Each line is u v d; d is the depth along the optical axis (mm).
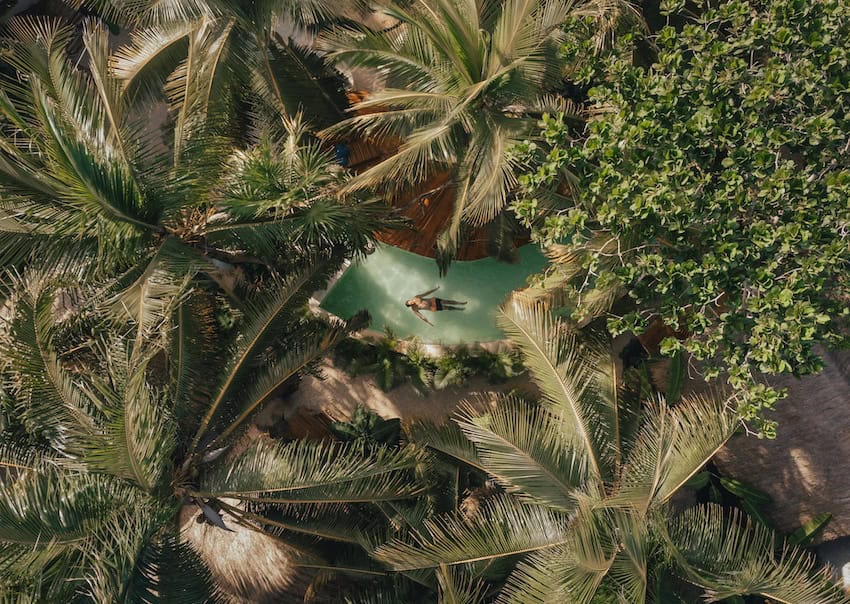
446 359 12695
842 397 11125
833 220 7973
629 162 8539
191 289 9672
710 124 8055
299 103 11703
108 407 8656
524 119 9688
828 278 8188
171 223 9578
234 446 10727
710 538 9031
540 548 9211
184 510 13305
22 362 8977
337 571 10867
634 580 8117
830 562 12758
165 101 11664
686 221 8070
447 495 10992
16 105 9352
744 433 12344
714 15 8312
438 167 12742
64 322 10664
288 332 11133
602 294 9445
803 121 8016
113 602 8062
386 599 10289
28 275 9000
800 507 12500
